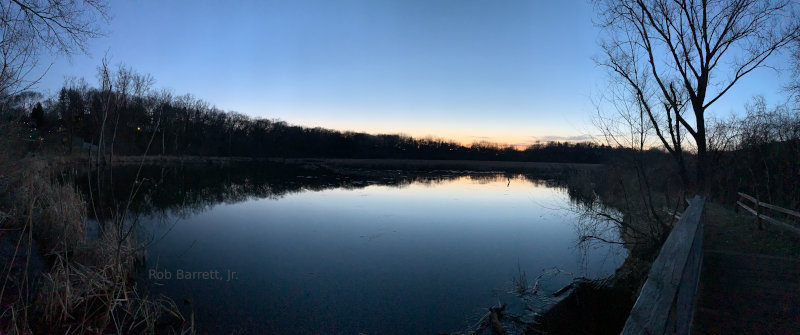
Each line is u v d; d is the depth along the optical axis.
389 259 9.20
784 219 9.77
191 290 6.84
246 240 10.70
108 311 4.59
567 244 10.77
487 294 7.05
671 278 2.21
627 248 9.84
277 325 5.76
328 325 5.84
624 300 6.61
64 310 4.89
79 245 6.78
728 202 13.57
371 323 5.89
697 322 3.67
